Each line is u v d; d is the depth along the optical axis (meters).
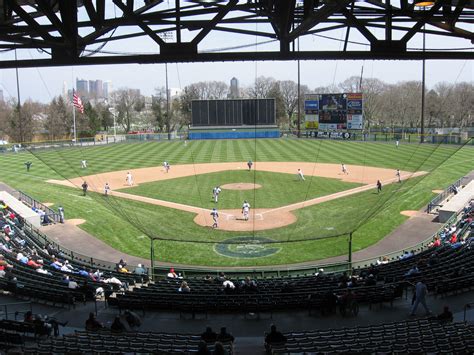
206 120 86.94
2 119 101.50
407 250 28.17
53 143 63.25
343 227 28.55
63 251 29.00
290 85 128.38
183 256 27.45
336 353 10.77
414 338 11.59
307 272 24.22
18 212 35.56
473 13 10.97
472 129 85.88
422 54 10.81
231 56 10.61
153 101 128.62
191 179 49.94
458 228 30.92
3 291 18.22
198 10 10.16
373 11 10.58
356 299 16.19
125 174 53.09
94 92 138.88
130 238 31.91
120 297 16.64
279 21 10.07
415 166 46.16
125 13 10.15
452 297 17.00
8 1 9.57
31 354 10.84
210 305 15.57
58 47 10.65
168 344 12.15
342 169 52.97
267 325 14.99
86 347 11.45
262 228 30.95
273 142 81.19
